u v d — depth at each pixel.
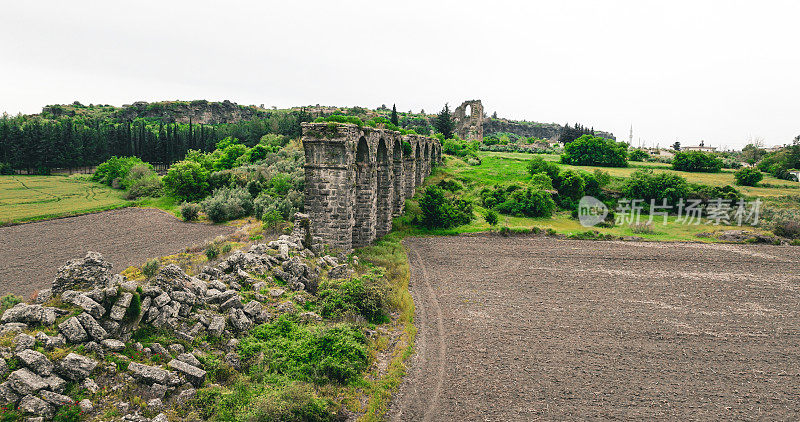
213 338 13.23
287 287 18.23
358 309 17.70
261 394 11.30
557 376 14.33
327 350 13.91
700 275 25.28
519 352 15.91
